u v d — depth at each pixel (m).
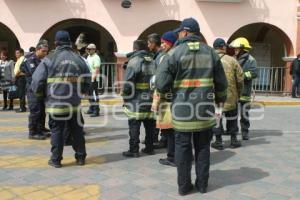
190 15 17.33
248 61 8.47
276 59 20.23
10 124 10.45
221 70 5.50
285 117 12.59
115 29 17.11
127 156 7.30
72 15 16.88
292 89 17.33
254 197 5.43
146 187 5.74
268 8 17.70
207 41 17.47
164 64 5.33
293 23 17.88
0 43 19.84
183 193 5.46
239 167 6.77
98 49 19.94
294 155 7.60
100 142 8.45
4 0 16.59
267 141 8.80
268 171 6.56
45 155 7.31
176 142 5.44
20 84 12.52
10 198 5.28
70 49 6.62
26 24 16.72
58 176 6.15
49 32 17.59
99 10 17.00
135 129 7.22
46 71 6.60
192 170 6.52
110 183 5.88
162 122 6.63
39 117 8.65
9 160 6.96
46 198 5.29
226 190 5.67
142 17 17.16
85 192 5.51
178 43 5.49
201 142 5.50
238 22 17.58
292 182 6.04
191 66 5.29
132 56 7.14
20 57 12.62
